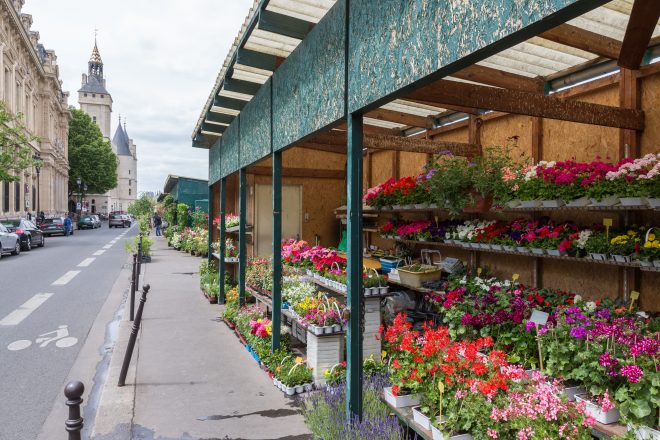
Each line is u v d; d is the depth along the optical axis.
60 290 10.91
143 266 15.83
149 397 4.46
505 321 3.90
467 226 5.59
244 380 4.93
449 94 3.16
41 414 4.36
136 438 3.64
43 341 6.75
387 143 5.62
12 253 19.11
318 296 5.45
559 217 4.94
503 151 5.73
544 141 5.26
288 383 4.50
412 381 3.22
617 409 2.65
